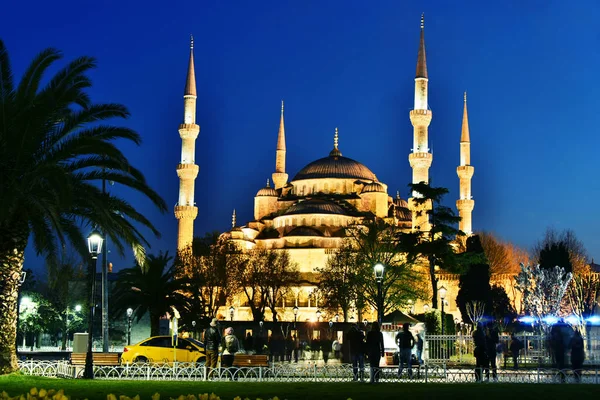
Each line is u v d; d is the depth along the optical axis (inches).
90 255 1439.5
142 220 1461.6
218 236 4411.9
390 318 2065.7
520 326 3949.3
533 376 1576.0
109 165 1385.3
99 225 1424.7
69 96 1318.9
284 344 2566.4
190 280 2908.5
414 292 3403.1
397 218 5561.0
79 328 3604.8
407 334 1449.3
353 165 6003.9
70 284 3668.8
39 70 1354.6
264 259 4559.5
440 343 2151.8
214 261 4190.5
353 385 1175.6
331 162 5994.1
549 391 1047.0
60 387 1070.4
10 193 1227.9
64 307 3617.1
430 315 2783.0
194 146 5305.1
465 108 5831.7
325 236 5142.7
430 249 2844.5
